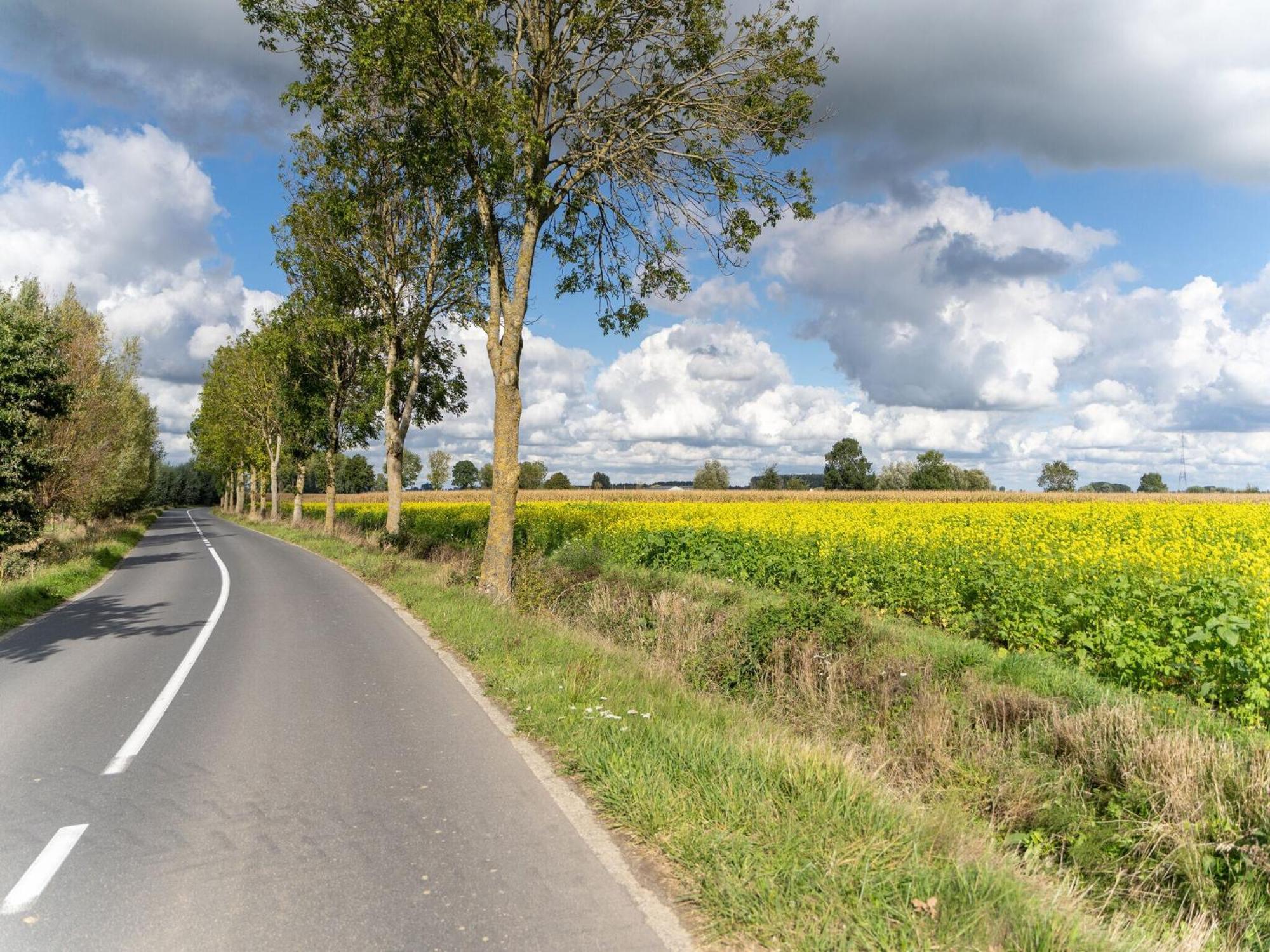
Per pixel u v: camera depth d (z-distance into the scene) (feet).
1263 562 40.52
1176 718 21.21
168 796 14.74
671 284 49.78
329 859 12.03
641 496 247.09
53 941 9.80
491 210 44.37
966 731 20.22
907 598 37.68
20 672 25.99
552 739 17.65
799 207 42.45
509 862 11.84
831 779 14.37
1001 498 231.50
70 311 78.64
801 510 111.65
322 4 38.93
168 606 41.98
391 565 56.08
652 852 12.19
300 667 26.04
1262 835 14.02
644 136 42.32
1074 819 16.17
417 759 16.67
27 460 50.67
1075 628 29.71
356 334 75.87
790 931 9.61
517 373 43.01
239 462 195.83
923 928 9.60
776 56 39.99
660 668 25.81
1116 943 10.02
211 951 9.52
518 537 73.31
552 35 41.78
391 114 43.93
